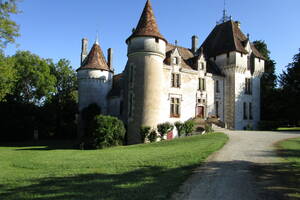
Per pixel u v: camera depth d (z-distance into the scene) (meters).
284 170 10.57
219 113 35.53
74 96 49.88
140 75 27.42
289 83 39.00
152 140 25.41
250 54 38.50
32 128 43.09
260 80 43.00
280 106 39.53
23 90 43.91
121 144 25.27
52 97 46.88
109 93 37.22
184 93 32.12
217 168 11.09
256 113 38.56
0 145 32.72
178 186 8.76
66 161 14.89
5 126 40.47
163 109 29.83
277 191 8.23
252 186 8.73
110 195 7.98
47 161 15.31
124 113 29.61
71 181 9.93
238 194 8.00
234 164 11.76
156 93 27.42
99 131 23.62
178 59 32.03
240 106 36.00
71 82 51.06
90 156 16.61
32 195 8.36
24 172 12.47
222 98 36.19
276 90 42.69
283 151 14.72
